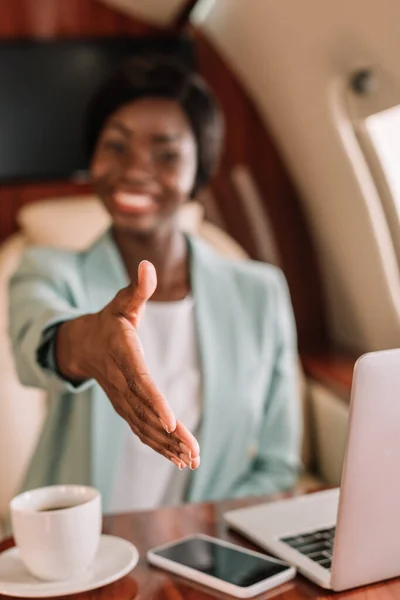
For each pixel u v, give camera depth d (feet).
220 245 6.88
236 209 8.33
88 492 2.84
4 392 5.73
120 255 4.35
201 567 2.75
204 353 4.29
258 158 8.32
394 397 2.41
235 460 4.40
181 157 4.10
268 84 7.38
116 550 2.88
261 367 4.56
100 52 7.93
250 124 8.27
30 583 2.64
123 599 2.58
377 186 6.86
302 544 2.95
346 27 5.65
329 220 7.73
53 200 7.27
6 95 7.81
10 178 7.89
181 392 4.26
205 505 3.52
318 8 5.69
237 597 2.58
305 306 8.62
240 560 2.81
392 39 5.31
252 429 4.46
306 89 6.68
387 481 2.48
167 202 4.13
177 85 4.12
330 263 8.16
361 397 2.35
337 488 3.74
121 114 4.06
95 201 7.02
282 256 8.50
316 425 6.83
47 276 4.02
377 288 7.23
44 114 7.91
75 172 8.01
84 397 4.03
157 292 4.33
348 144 6.66
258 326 4.61
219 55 8.14
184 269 4.46
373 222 6.93
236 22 6.95
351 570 2.56
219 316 4.43
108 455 4.04
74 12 7.87
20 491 4.15
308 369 7.27
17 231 7.91
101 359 2.45
